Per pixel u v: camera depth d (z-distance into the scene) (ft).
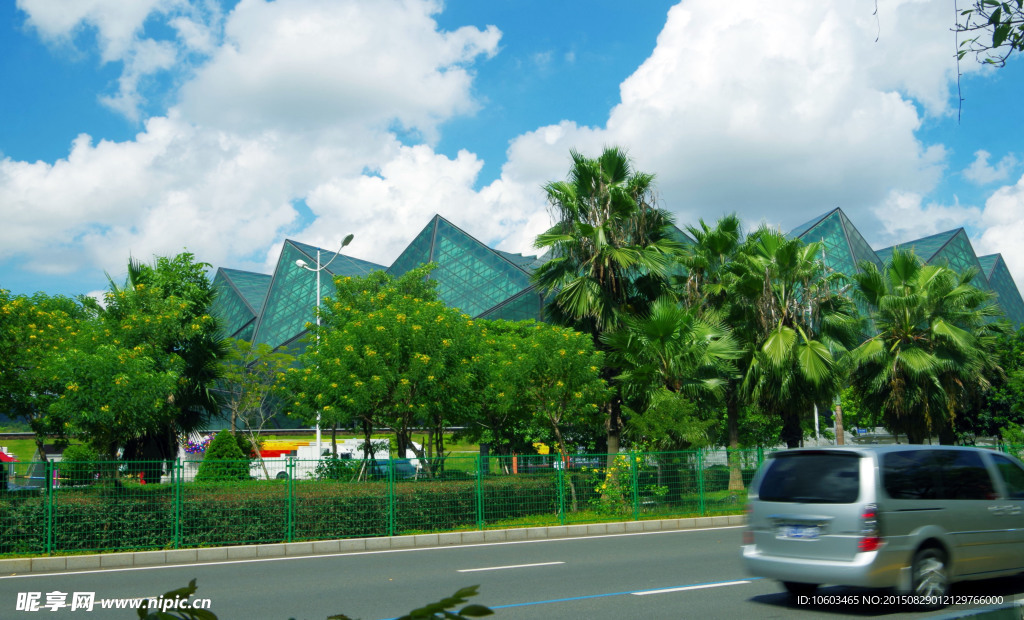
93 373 55.42
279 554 50.80
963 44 12.48
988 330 117.08
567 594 33.73
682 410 73.92
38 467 47.57
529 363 75.82
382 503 55.93
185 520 50.34
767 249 93.71
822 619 28.19
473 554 49.32
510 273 223.71
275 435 223.30
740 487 71.31
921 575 29.60
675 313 78.48
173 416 79.46
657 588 35.04
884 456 30.22
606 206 87.30
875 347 92.63
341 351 75.92
